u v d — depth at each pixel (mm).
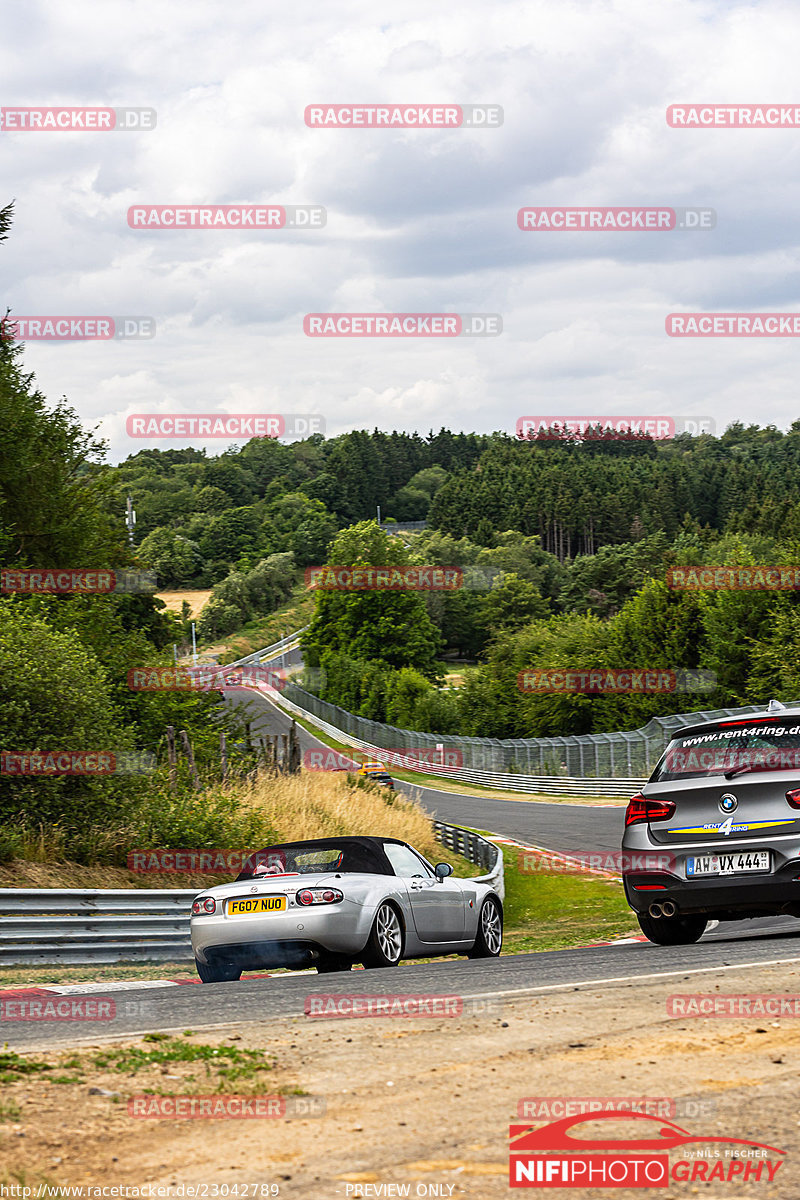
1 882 20641
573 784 75188
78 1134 5105
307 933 12953
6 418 42469
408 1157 4762
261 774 34781
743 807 12031
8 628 25453
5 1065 6363
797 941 12000
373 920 13352
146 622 69188
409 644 160625
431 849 39938
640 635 95375
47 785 23469
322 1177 4551
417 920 14344
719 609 86250
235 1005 9359
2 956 16219
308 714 143375
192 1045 7055
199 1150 4887
